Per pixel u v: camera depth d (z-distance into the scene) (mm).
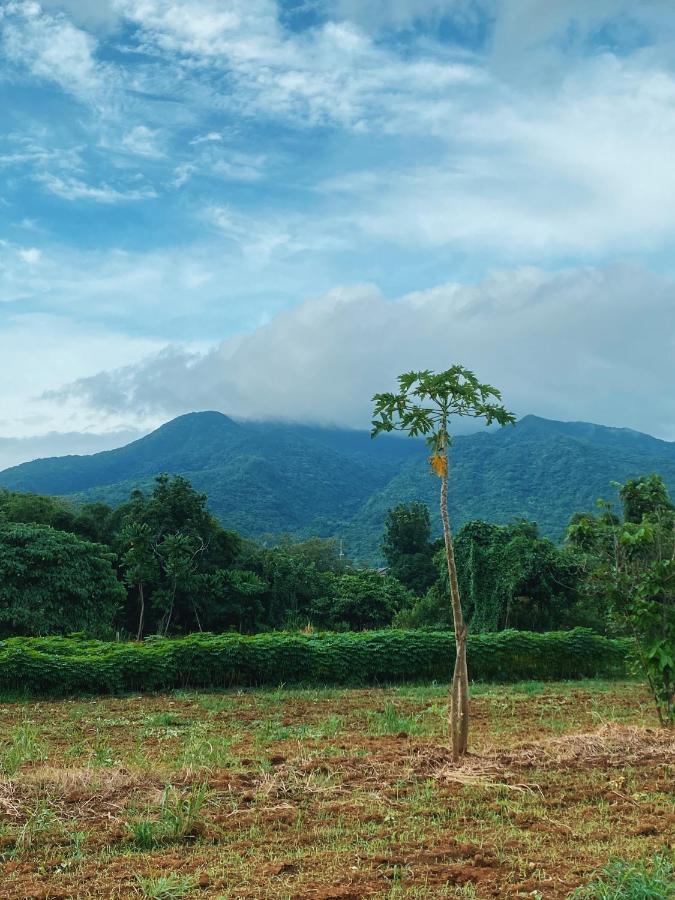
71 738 12844
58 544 32250
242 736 12969
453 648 21406
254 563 45844
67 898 5625
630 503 22125
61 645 20125
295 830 7008
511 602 31672
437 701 17312
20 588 30875
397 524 56281
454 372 9453
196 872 6051
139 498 43938
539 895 5488
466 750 9641
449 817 7363
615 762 9211
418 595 53562
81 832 6867
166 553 40656
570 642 22438
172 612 41781
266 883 5797
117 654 19031
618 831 6879
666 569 11922
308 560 67000
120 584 34344
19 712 15938
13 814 7258
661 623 11914
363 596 44375
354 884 5773
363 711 15953
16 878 5984
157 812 7426
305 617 44469
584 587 13438
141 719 15000
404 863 6172
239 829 7062
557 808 7613
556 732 13055
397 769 9031
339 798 7996
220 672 19766
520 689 19562
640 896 5246
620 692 19062
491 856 6320
